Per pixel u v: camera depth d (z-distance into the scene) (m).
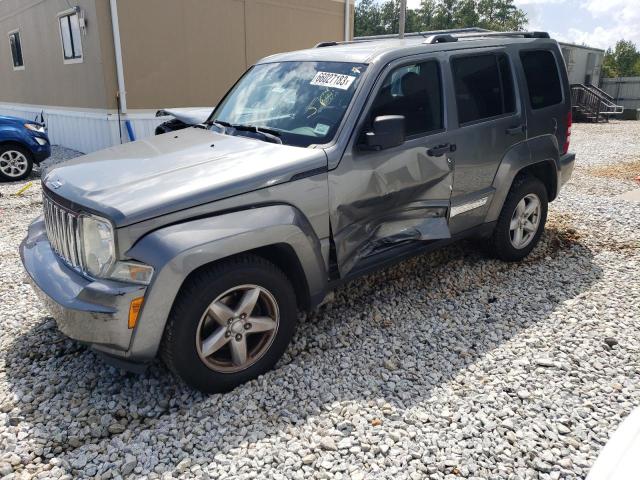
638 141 15.84
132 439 2.64
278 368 3.24
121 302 2.58
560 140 5.00
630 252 5.13
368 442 2.58
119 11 9.93
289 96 3.80
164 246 2.61
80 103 11.45
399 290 4.36
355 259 3.49
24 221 6.46
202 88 11.46
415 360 3.33
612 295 4.20
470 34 4.82
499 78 4.38
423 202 3.85
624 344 3.48
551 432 2.66
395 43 4.03
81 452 2.55
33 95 14.07
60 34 11.57
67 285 2.79
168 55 10.76
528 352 3.40
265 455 2.51
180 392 3.04
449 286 4.43
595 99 26.17
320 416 2.78
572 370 3.19
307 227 3.13
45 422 2.77
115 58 10.12
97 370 3.25
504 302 4.12
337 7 13.68
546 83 4.84
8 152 8.96
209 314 2.85
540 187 4.80
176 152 3.39
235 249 2.79
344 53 3.85
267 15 12.23
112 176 3.02
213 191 2.80
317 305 3.39
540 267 4.81
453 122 3.96
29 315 3.94
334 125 3.37
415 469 2.41
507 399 2.92
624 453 1.85
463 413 2.80
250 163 3.08
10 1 13.93
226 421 2.75
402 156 3.60
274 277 3.03
